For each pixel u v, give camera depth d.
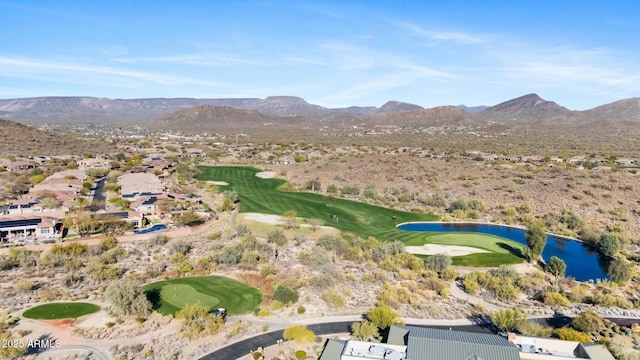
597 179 186.00
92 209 139.12
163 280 92.06
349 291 87.56
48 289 86.62
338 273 96.81
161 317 73.94
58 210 137.25
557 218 149.62
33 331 69.62
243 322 74.50
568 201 165.25
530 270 105.69
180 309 78.81
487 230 142.38
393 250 110.81
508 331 70.69
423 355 55.66
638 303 86.44
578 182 183.62
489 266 107.12
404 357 56.59
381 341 67.38
